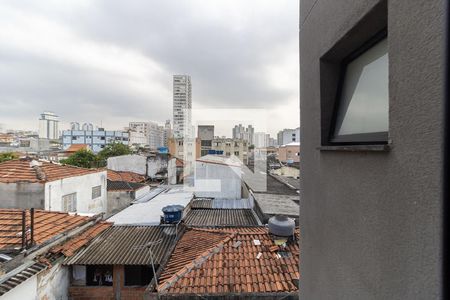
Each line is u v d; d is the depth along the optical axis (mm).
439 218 1049
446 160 1030
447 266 1017
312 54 2750
